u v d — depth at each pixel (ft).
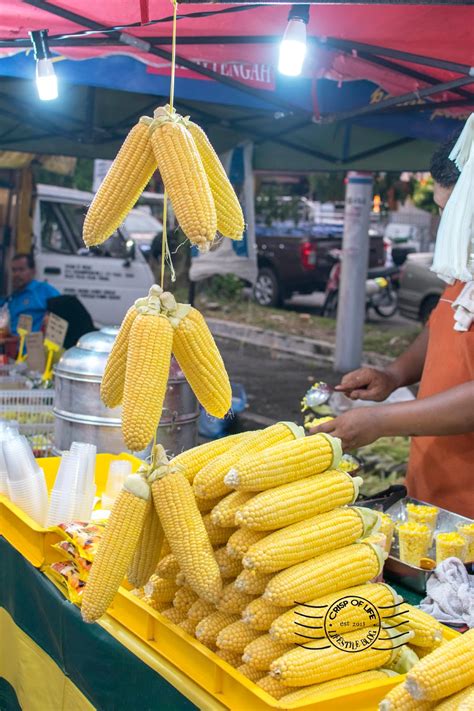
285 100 18.43
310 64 14.70
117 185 6.76
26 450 9.81
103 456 11.86
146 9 10.98
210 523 7.12
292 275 57.21
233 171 25.32
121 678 7.42
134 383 6.53
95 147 26.16
